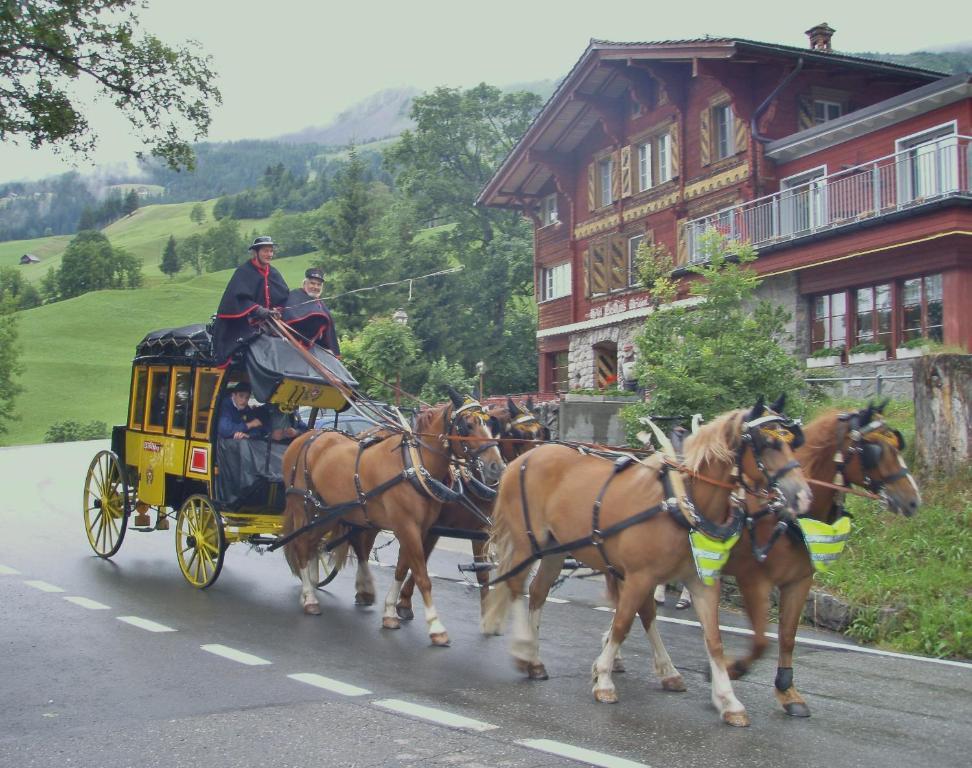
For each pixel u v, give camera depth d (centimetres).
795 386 1386
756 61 2595
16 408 6756
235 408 1234
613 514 762
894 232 2066
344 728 653
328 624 1018
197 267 16262
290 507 1140
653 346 1430
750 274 1462
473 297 4772
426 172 5034
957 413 1230
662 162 3014
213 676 786
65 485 2341
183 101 1190
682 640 986
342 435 1140
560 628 1036
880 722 696
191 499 1213
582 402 1939
